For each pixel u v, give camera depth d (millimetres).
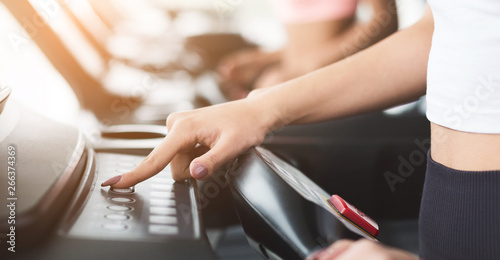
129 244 550
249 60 2643
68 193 626
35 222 526
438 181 772
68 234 550
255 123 815
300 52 2309
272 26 4531
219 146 769
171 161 810
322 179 1521
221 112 817
